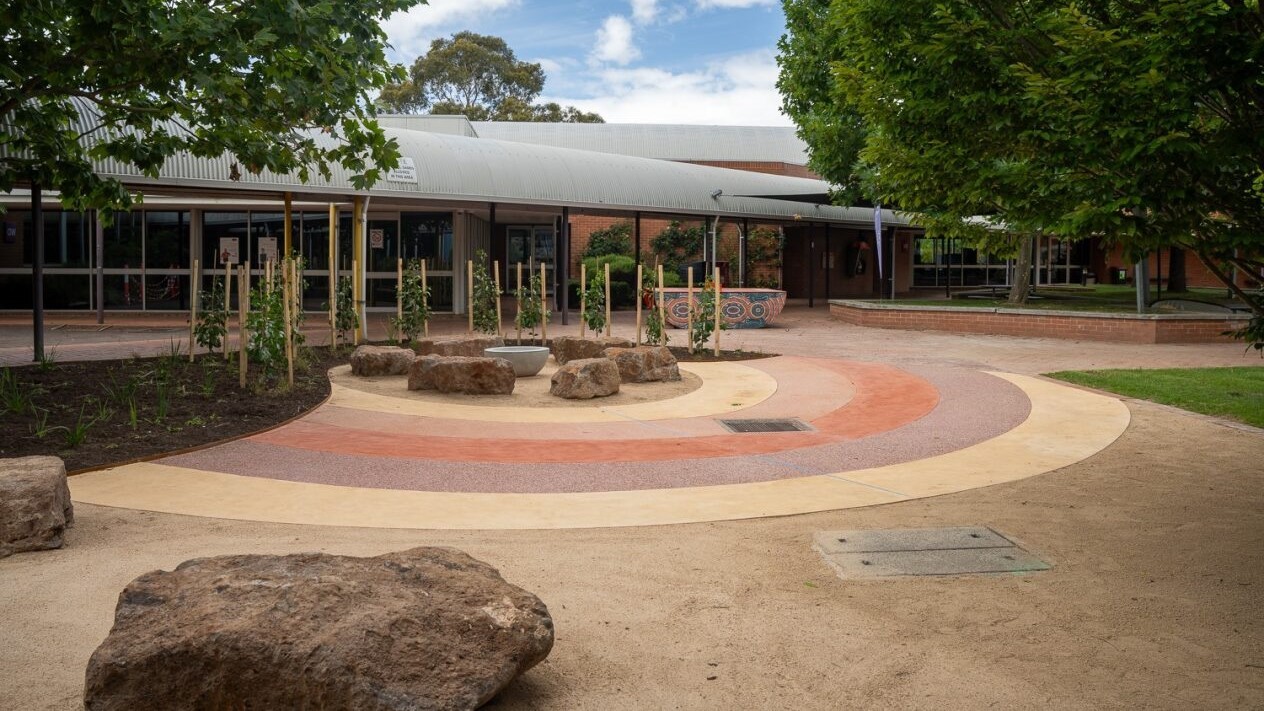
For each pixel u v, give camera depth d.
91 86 10.16
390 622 3.52
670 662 4.26
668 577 5.48
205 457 8.59
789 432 10.35
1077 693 3.99
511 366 12.73
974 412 11.57
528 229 32.41
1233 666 4.28
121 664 3.34
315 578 3.77
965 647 4.47
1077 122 5.78
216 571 3.88
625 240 36.28
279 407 10.84
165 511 6.80
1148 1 5.89
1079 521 6.79
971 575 5.54
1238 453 9.20
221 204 26.31
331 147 19.91
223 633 3.35
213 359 14.11
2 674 4.01
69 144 11.63
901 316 23.72
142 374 12.18
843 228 38.94
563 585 5.31
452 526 6.58
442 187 21.88
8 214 26.80
